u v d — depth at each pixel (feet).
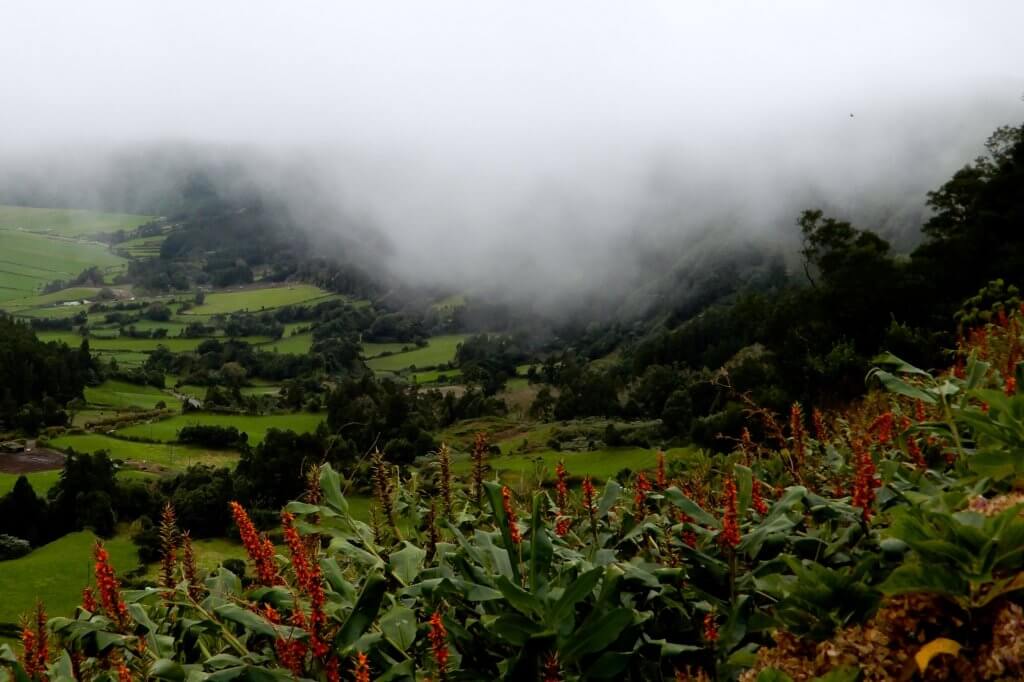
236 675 8.00
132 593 9.52
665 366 276.21
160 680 8.63
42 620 8.98
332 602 8.77
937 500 9.01
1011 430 9.61
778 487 12.85
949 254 123.65
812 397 79.92
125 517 186.50
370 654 8.47
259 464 122.83
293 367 526.16
